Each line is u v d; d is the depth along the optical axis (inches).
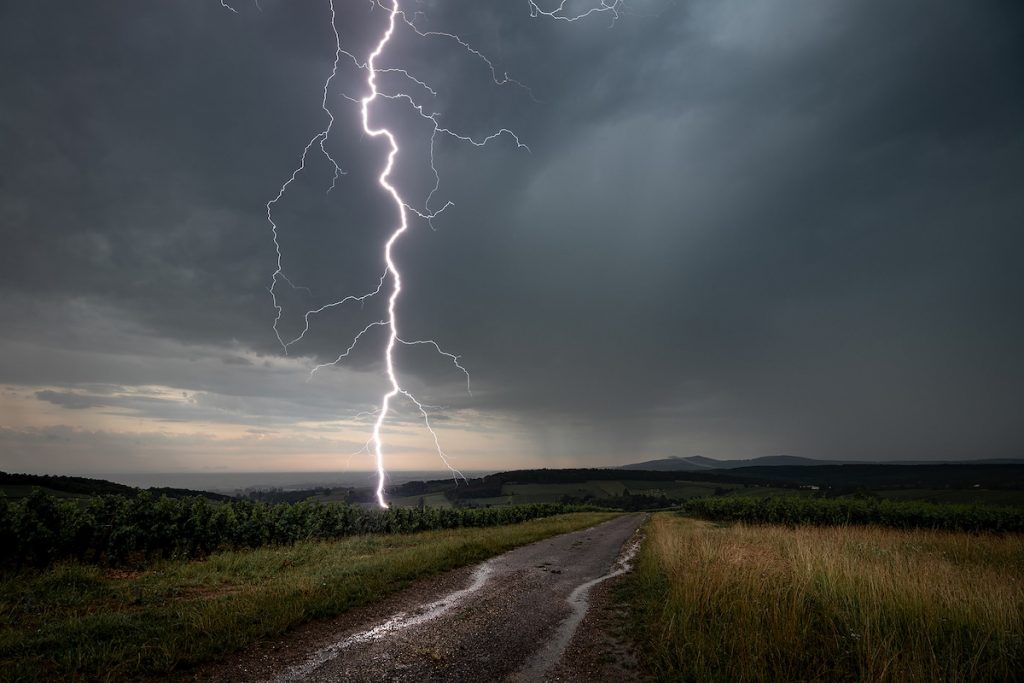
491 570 464.4
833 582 294.2
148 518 495.8
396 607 316.8
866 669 199.9
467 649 245.1
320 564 479.5
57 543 409.7
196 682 196.2
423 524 1045.2
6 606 288.0
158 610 280.1
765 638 231.3
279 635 252.7
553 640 266.4
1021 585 310.2
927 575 325.1
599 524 1244.5
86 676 193.9
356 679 205.5
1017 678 197.2
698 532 785.6
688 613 272.1
